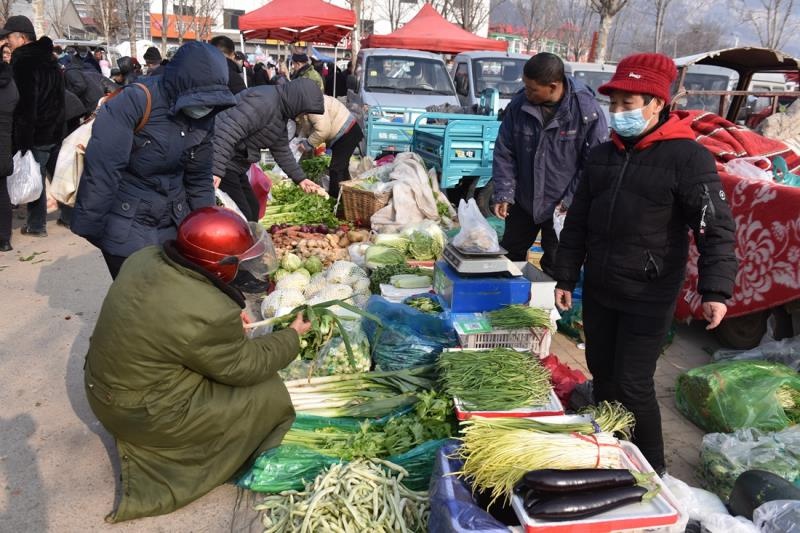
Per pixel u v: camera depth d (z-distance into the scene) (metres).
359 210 7.29
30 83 6.48
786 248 4.23
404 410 3.41
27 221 7.44
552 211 4.55
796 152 5.87
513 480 2.43
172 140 3.42
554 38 37.31
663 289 2.79
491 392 3.14
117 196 3.51
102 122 3.28
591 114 4.26
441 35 15.09
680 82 7.07
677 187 2.63
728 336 4.86
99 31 38.34
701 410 3.72
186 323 2.61
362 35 36.97
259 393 3.04
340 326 3.55
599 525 2.29
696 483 3.24
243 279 3.99
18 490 3.10
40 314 5.17
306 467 2.99
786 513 2.42
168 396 2.74
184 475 2.94
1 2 23.20
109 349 2.63
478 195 8.44
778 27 24.36
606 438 2.60
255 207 6.10
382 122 9.12
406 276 4.87
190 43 3.32
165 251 2.69
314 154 9.91
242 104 5.14
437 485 2.58
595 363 3.15
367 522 2.67
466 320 3.85
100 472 3.26
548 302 4.05
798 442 3.09
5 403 3.86
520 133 4.50
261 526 2.82
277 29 14.02
